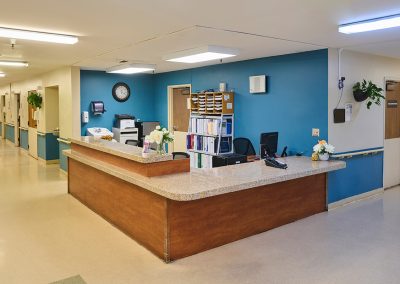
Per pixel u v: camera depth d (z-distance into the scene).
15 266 3.25
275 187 4.23
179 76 7.66
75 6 2.91
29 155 10.39
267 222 4.16
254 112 5.87
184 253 3.43
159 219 3.40
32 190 6.12
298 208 4.55
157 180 3.56
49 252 3.55
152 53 5.25
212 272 3.12
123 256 3.46
